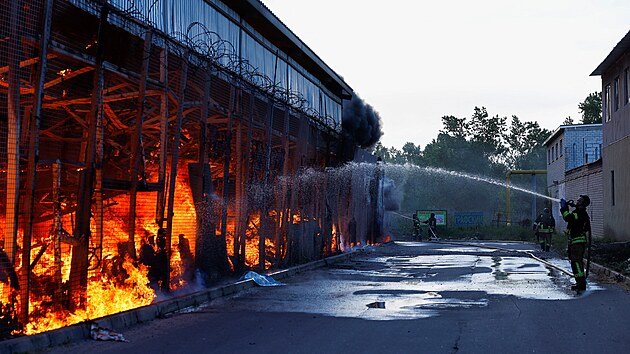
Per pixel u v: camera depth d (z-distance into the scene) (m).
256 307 10.92
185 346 7.48
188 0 16.03
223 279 13.81
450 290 13.42
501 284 14.62
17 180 7.72
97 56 9.27
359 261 22.72
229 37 18.84
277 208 17.84
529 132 95.50
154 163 13.97
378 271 18.62
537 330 8.35
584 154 41.03
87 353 7.09
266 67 22.28
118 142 12.05
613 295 12.15
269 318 9.65
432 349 7.16
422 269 19.27
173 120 13.04
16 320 7.75
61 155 11.31
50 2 8.10
